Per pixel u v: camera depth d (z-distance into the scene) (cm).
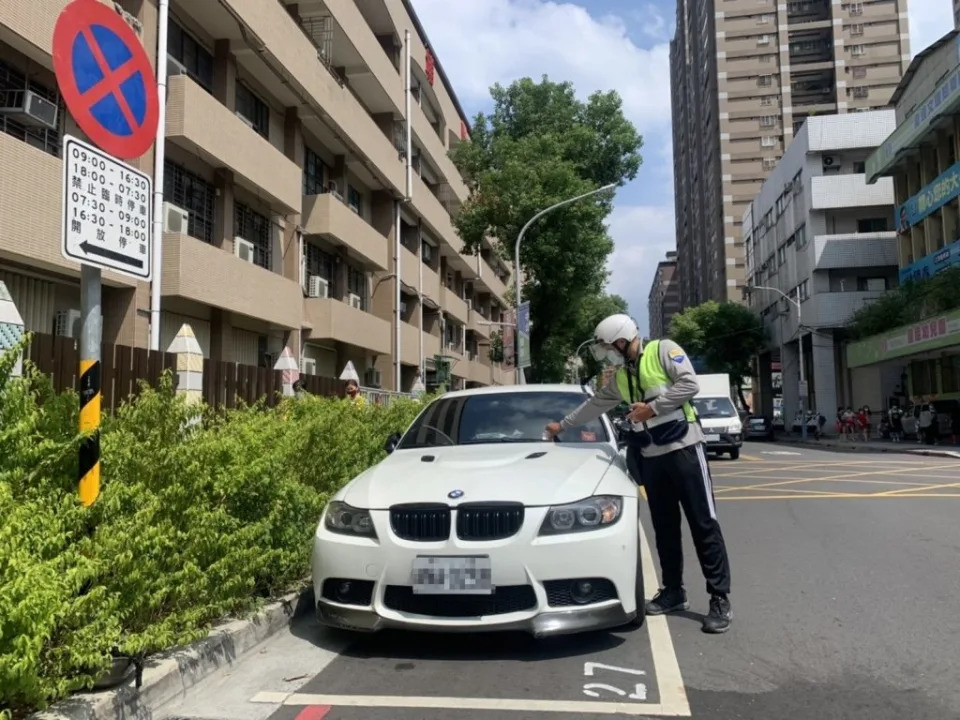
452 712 365
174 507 410
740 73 7500
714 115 7794
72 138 359
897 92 3619
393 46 2641
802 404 3816
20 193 975
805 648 460
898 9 7138
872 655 447
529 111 3131
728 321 5353
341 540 442
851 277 3972
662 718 357
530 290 3091
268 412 671
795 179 4422
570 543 418
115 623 346
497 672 417
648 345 507
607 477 471
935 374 3095
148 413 437
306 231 1967
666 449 498
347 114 2083
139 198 409
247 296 1537
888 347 3003
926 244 3058
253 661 443
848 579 633
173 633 389
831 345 3997
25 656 278
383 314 2600
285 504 532
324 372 2248
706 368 5453
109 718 338
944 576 638
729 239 7431
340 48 2116
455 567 413
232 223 1575
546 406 617
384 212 2623
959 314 2347
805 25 7394
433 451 552
